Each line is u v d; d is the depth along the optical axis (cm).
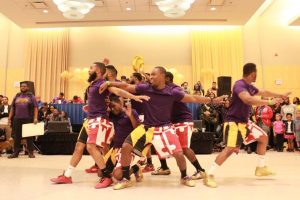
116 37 1229
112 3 922
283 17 1199
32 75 1201
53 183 307
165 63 1215
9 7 952
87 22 1086
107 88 299
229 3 927
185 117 330
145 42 1225
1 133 694
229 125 310
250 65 318
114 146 325
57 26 1130
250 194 254
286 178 335
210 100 307
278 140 795
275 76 1189
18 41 1235
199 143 679
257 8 966
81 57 1221
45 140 685
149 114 295
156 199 236
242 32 1220
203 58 1198
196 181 318
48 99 1188
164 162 371
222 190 271
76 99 1009
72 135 691
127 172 288
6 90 1214
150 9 969
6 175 362
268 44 1204
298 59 1187
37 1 910
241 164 467
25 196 246
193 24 1113
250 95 299
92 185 297
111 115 327
